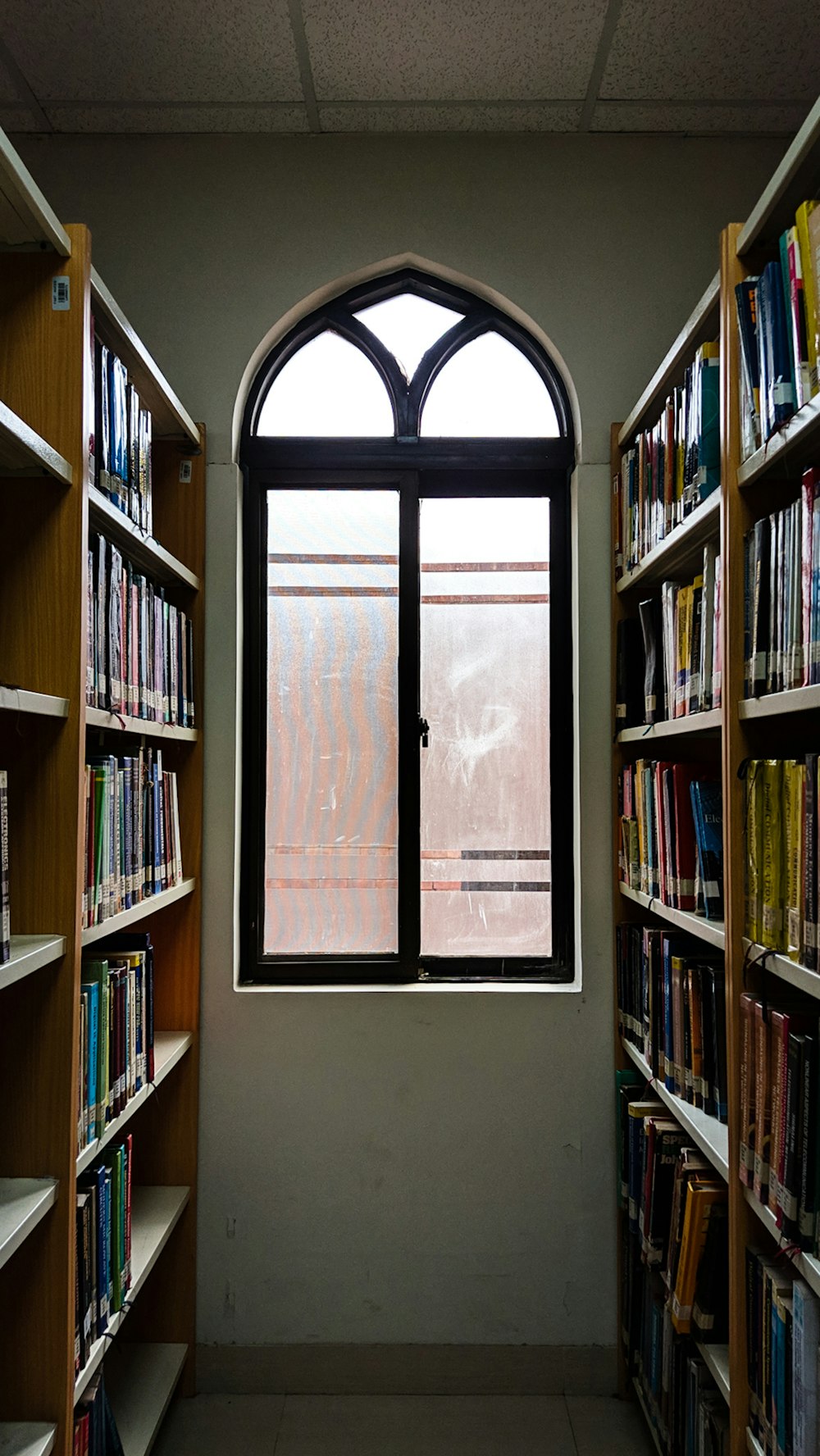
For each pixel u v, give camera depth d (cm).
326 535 258
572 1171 237
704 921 167
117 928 167
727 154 248
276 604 257
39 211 134
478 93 229
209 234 247
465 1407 228
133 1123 235
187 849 238
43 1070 141
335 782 255
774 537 134
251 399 256
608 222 248
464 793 257
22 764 143
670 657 191
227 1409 226
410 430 256
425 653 258
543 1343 235
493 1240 237
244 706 253
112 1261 167
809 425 119
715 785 175
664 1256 193
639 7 200
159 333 246
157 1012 237
